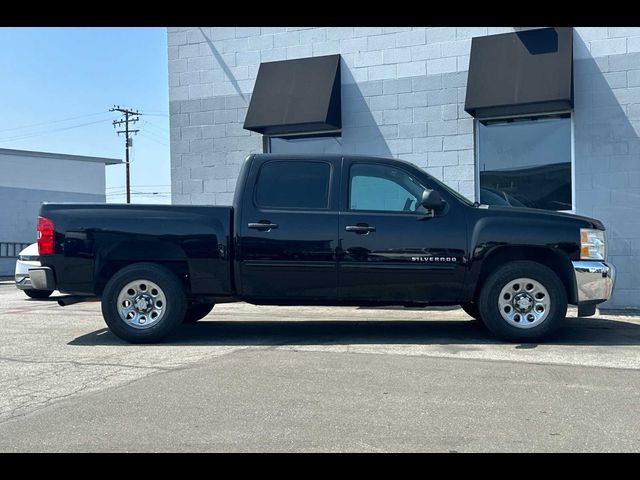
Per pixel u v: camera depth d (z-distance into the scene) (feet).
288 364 20.11
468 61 36.45
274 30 40.40
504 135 36.63
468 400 16.06
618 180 34.06
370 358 20.95
